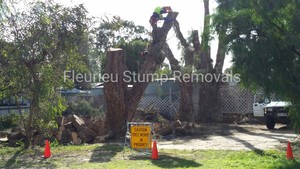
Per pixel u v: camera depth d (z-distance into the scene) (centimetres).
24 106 1734
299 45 901
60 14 1298
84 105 2055
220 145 1327
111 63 1564
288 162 975
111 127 1571
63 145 1430
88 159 1111
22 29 1265
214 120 2227
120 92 1563
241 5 926
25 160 1123
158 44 1658
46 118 1350
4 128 1848
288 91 920
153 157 1088
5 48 1259
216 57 2233
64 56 1334
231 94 2325
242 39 928
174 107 2323
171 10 1694
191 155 1134
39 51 1284
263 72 911
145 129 1169
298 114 952
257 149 1198
